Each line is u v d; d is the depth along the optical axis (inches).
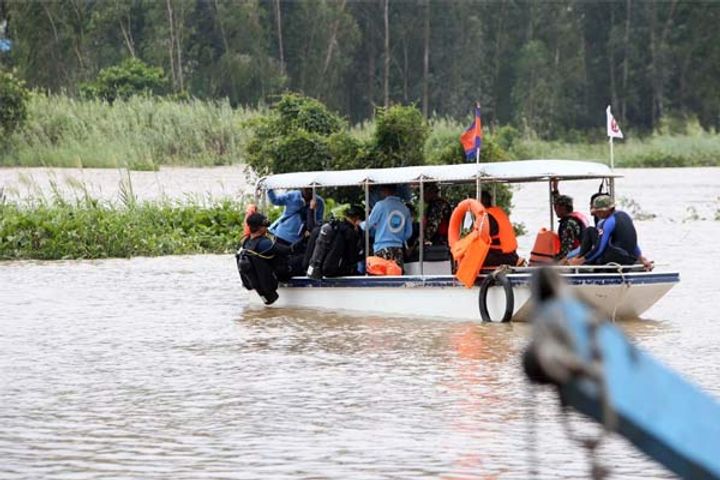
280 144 3592.5
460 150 3476.9
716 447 309.1
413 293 1957.4
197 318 1985.7
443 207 2070.6
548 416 1165.1
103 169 5349.4
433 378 1395.2
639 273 1811.0
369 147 3464.6
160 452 1039.0
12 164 5506.9
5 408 1242.6
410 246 2100.1
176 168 5511.8
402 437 1089.4
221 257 3186.5
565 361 314.8
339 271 2066.9
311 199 2185.0
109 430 1131.9
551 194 2011.6
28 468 986.1
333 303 2070.6
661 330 1779.0
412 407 1225.4
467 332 1765.5
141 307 2140.7
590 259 1861.5
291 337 1752.0
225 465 991.0
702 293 2240.4
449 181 1990.7
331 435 1100.5
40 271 2807.6
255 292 2181.3
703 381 1348.4
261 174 3668.8
